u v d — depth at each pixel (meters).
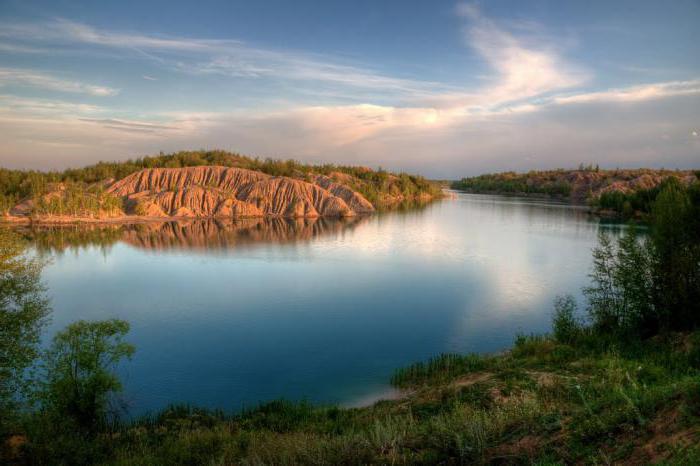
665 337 25.41
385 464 11.29
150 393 26.28
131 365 30.86
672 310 26.95
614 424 9.89
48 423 17.22
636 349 24.14
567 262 66.00
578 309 41.41
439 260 69.56
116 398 25.47
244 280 58.59
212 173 182.12
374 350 33.16
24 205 144.12
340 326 39.31
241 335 37.31
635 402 10.39
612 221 118.81
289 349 33.84
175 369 30.11
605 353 23.70
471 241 88.25
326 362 30.95
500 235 96.00
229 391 26.53
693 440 7.87
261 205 165.62
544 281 54.38
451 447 11.48
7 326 18.11
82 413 20.58
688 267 26.19
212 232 111.44
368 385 26.61
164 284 56.81
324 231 110.44
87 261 73.31
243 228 120.38
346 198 176.12
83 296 51.00
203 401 25.11
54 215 135.00
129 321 41.69
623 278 29.02
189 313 44.19
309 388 26.62
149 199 157.88
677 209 27.27
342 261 70.56
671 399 9.73
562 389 18.00
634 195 134.88
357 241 92.19
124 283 57.50
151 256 77.50
